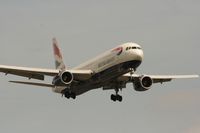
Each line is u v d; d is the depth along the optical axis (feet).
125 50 602.85
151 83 634.43
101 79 625.00
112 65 610.24
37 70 618.44
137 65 604.90
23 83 632.79
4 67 609.42
